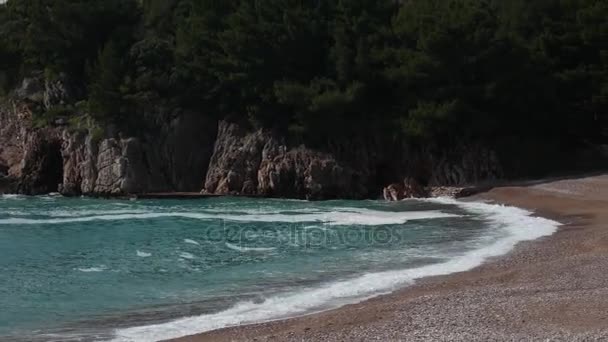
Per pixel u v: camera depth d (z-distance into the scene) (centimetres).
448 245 2950
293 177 5834
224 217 4288
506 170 5728
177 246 3147
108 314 1931
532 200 4484
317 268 2520
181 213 4559
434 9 5959
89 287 2311
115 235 3566
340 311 1808
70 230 3800
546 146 5988
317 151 5881
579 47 6028
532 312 1606
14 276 2511
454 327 1498
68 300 2128
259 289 2198
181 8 7119
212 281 2353
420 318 1611
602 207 3950
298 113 5756
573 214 3781
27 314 1956
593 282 1959
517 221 3666
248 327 1692
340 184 5766
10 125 7506
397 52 5794
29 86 7588
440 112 5347
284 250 2961
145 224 4012
